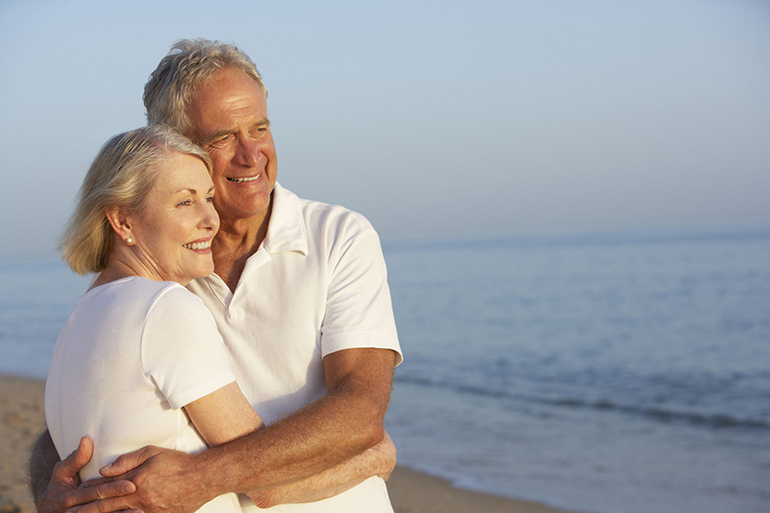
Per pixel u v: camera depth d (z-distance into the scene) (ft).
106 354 5.01
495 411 36.55
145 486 4.80
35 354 60.90
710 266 150.51
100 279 5.79
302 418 5.42
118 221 5.64
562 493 22.15
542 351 60.44
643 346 60.59
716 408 36.76
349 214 6.82
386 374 6.17
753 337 62.69
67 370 5.25
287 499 5.70
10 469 19.42
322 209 6.87
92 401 5.03
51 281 230.89
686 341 62.28
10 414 28.50
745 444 29.76
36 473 5.92
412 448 27.96
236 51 6.65
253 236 6.72
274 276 6.45
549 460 26.48
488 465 25.43
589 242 426.10
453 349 63.67
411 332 78.13
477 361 56.18
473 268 211.41
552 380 46.85
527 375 49.08
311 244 6.57
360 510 6.21
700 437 31.12
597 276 144.36
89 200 5.64
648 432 32.04
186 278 5.87
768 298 90.79
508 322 83.46
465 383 45.91
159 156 5.56
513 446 28.71
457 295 123.85
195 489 4.94
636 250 259.19
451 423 33.32
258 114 6.45
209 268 5.91
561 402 39.24
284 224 6.59
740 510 20.97
